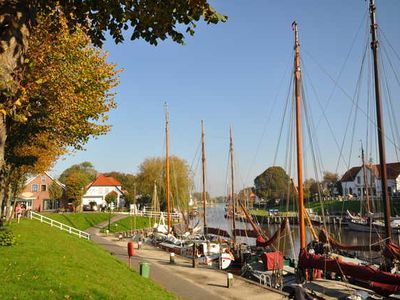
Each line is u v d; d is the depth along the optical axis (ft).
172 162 257.14
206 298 59.67
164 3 28.04
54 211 241.35
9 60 18.13
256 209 347.15
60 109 76.54
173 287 66.33
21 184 132.05
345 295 53.11
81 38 72.28
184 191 251.19
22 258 45.57
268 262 76.43
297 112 76.74
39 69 64.64
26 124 64.34
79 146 99.09
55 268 43.24
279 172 364.79
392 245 62.28
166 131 163.73
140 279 59.21
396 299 53.47
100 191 327.06
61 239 80.02
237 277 75.92
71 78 74.95
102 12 30.32
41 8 31.14
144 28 29.94
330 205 265.75
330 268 57.77
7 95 17.72
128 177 380.58
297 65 78.13
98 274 48.19
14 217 128.67
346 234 179.73
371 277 52.13
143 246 129.90
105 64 86.22
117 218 218.38
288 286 67.31
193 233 153.07
